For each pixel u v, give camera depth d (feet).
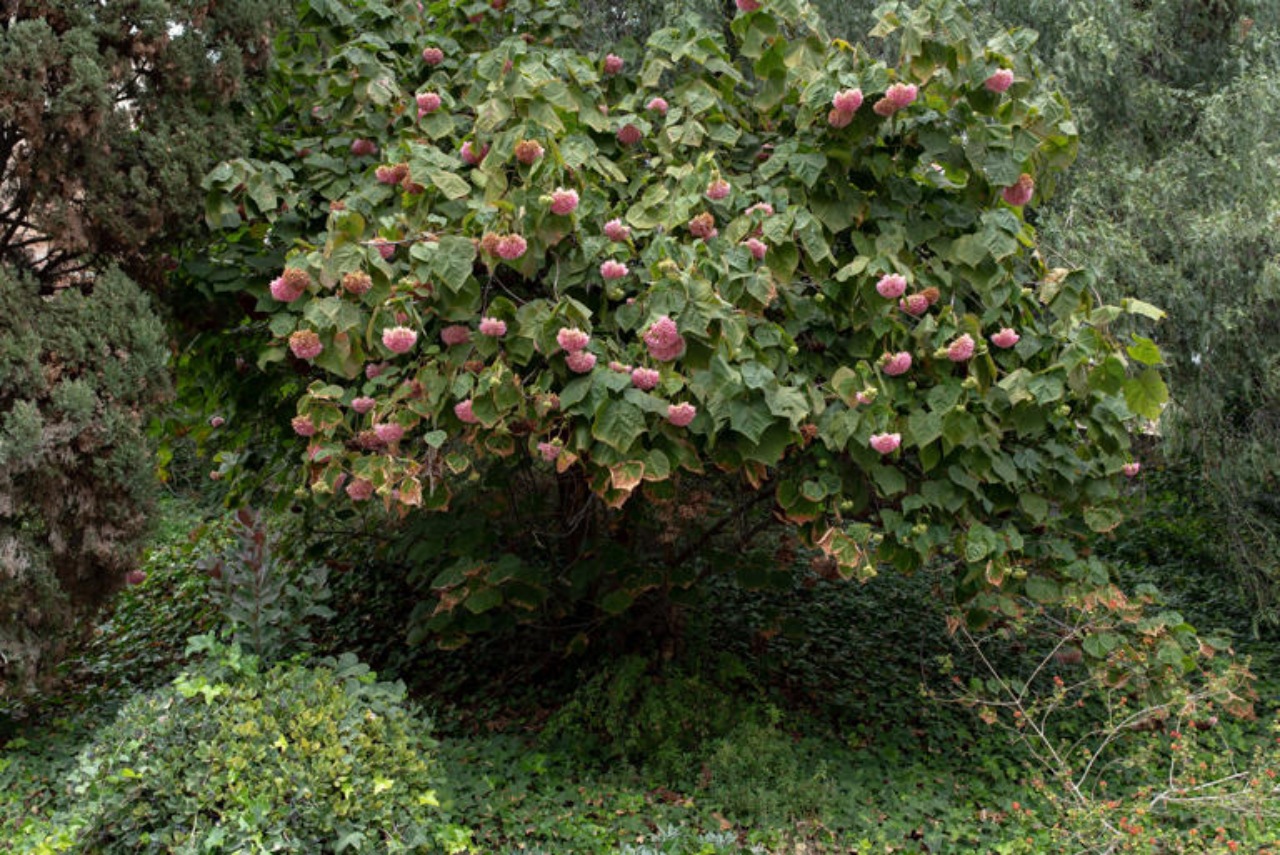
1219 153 16.76
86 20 11.28
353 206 11.92
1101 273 15.46
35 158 11.12
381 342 10.53
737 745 12.37
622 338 11.39
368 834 9.27
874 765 13.19
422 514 15.08
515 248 10.04
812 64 12.07
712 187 11.14
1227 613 19.12
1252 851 10.62
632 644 15.29
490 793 11.82
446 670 16.34
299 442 15.62
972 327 11.39
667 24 17.54
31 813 10.55
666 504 13.70
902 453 12.32
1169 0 19.21
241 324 14.25
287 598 15.40
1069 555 12.35
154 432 14.35
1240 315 15.85
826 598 19.48
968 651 17.07
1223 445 17.38
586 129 12.29
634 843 10.82
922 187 11.99
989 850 11.10
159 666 16.79
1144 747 12.35
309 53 14.30
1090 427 11.98
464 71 13.66
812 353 11.96
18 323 10.93
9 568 10.98
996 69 11.04
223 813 8.86
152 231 11.90
